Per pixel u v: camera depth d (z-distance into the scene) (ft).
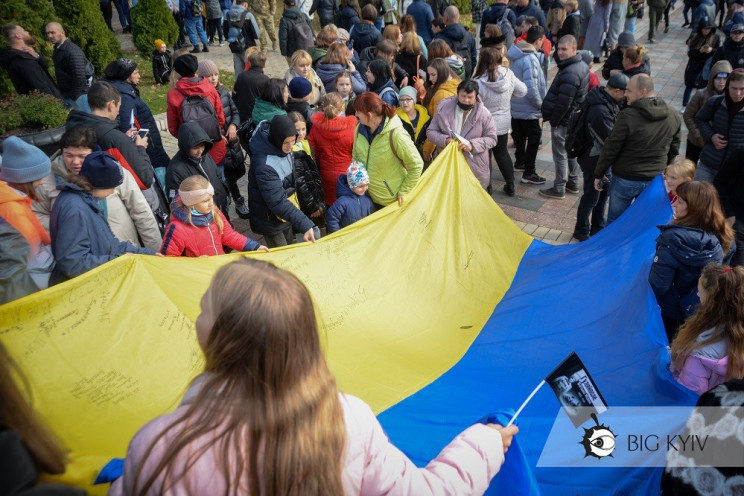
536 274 14.93
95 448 7.51
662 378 10.47
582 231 22.81
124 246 12.56
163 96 37.52
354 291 12.87
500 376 11.21
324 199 20.08
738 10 40.70
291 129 15.99
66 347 8.80
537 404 10.05
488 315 13.55
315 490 4.25
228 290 4.30
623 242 14.51
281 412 4.17
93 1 35.68
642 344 11.27
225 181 24.56
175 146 31.58
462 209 15.74
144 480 4.17
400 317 12.90
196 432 4.13
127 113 19.93
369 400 10.07
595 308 12.92
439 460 5.69
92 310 9.29
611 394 10.55
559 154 25.45
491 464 5.82
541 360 11.66
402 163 17.26
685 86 38.96
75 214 11.47
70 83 27.43
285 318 4.23
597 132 20.81
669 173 16.22
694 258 12.30
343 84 23.59
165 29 43.52
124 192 14.21
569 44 23.91
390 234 14.17
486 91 23.65
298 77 21.65
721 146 20.95
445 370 11.45
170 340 9.47
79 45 35.55
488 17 36.65
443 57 26.00
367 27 33.47
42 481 3.91
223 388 4.25
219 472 4.09
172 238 12.87
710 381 10.00
